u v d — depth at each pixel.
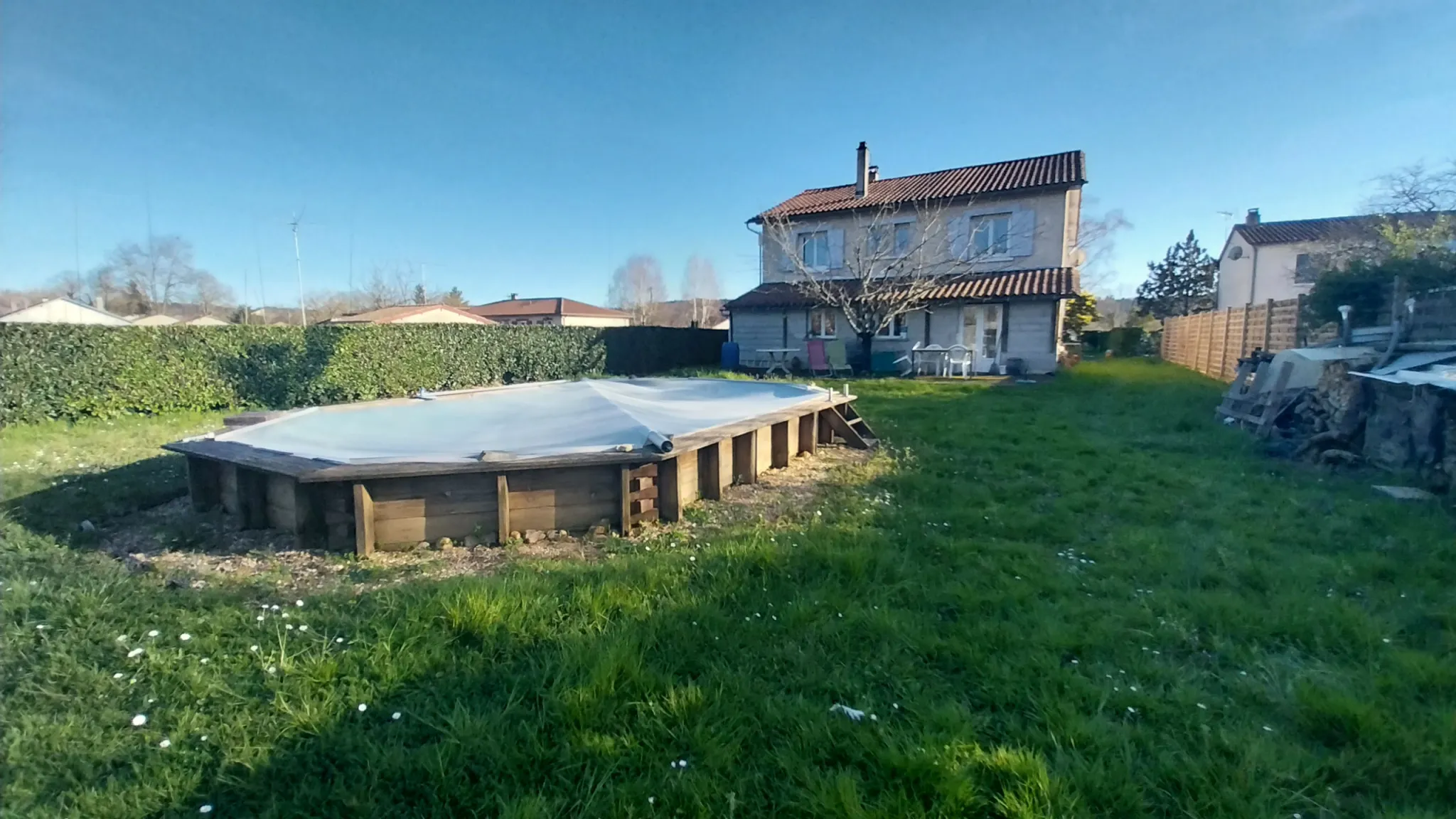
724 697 2.26
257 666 2.43
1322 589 3.25
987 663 2.50
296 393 11.39
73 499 4.84
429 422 5.42
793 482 5.63
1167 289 39.03
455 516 4.00
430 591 3.05
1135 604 3.04
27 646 2.56
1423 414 5.31
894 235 18.27
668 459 4.37
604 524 4.24
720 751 1.98
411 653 2.49
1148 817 1.76
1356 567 3.48
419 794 1.84
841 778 1.86
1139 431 8.13
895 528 4.24
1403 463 5.54
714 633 2.71
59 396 9.10
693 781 1.86
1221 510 4.61
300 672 2.37
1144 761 1.98
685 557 3.60
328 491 3.89
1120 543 3.95
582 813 1.76
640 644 2.56
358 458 4.02
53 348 9.04
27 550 3.79
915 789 1.85
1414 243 9.59
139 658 2.49
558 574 3.30
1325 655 2.61
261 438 4.77
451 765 1.92
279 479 4.13
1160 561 3.61
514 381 15.21
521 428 5.10
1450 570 3.40
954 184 18.22
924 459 6.57
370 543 3.79
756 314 20.22
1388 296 8.84
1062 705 2.21
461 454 4.19
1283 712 2.24
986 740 2.07
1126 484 5.41
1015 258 17.09
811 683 2.39
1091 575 3.46
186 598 3.04
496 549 3.93
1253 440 7.22
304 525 3.87
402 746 1.99
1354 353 7.50
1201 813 1.78
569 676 2.31
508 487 4.03
